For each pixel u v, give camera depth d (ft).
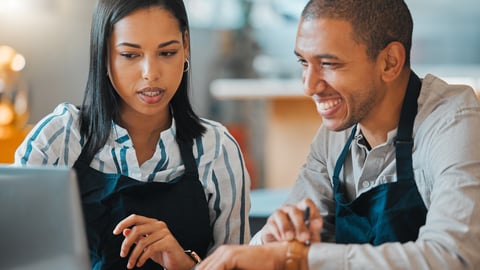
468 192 4.90
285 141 17.57
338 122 5.43
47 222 4.14
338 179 6.07
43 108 17.53
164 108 6.56
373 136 5.76
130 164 6.48
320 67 5.31
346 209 5.79
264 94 17.39
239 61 23.79
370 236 5.66
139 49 6.03
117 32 6.06
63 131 6.49
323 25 5.20
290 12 23.84
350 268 4.82
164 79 6.12
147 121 6.53
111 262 6.34
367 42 5.23
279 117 17.57
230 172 6.73
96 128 6.42
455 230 4.79
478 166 5.01
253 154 23.94
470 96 5.44
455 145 5.14
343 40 5.17
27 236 4.17
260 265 4.99
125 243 5.81
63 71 17.85
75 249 4.12
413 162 5.52
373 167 5.80
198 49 23.59
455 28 24.41
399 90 5.57
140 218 5.89
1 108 11.90
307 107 17.37
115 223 6.30
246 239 6.86
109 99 6.38
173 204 6.41
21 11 16.74
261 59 23.73
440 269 4.73
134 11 5.99
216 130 6.77
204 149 6.65
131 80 6.11
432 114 5.45
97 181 6.38
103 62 6.24
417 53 24.50
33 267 4.19
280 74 23.71
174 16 6.11
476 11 24.36
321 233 6.24
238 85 17.65
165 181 6.55
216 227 6.76
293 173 17.57
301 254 4.94
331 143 6.25
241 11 23.79
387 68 5.41
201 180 6.63
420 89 5.59
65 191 4.10
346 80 5.25
